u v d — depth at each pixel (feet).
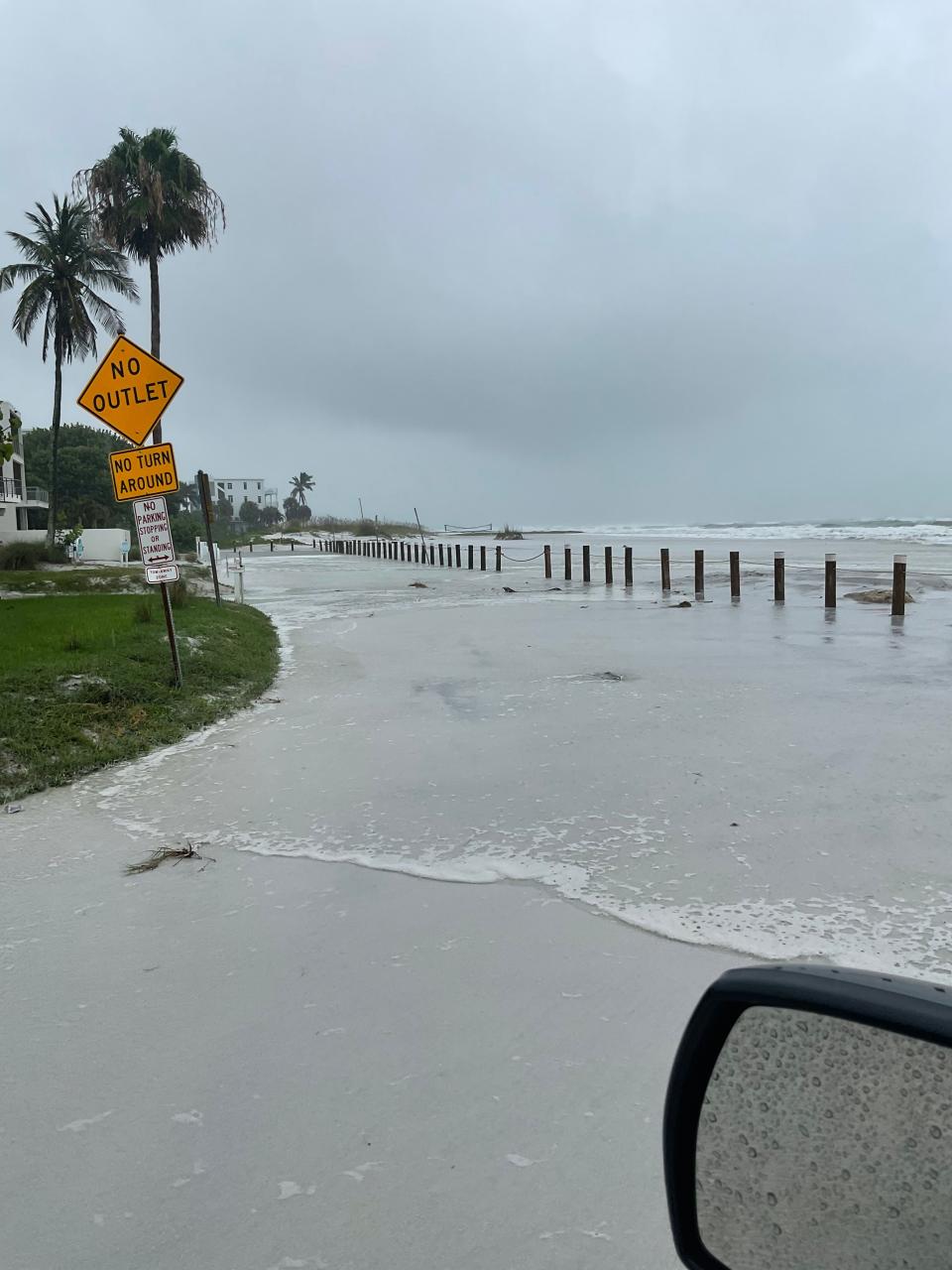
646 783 19.58
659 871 14.84
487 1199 7.70
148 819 18.49
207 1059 9.92
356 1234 7.36
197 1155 8.37
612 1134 8.45
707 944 12.28
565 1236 7.26
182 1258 7.17
